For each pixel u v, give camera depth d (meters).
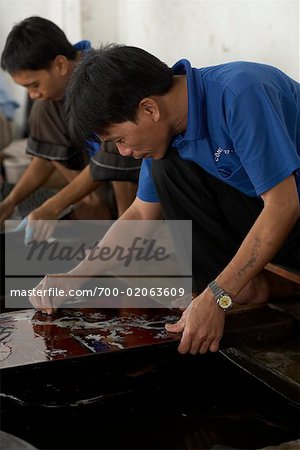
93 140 1.71
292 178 1.69
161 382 1.84
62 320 2.02
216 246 2.12
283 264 2.12
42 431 1.60
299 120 1.83
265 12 2.89
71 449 1.53
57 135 2.99
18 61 2.48
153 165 2.10
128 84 1.61
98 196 3.12
